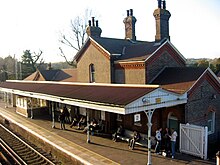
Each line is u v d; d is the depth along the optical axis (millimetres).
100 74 23016
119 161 13789
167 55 20859
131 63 20266
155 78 19875
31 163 15438
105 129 20094
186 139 15125
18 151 18031
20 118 27609
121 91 15555
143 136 17797
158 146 15078
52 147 17141
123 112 12484
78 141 17844
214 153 15453
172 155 14375
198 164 13320
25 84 30281
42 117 27906
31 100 28406
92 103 14773
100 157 14461
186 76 17984
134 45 23859
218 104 18656
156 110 17062
